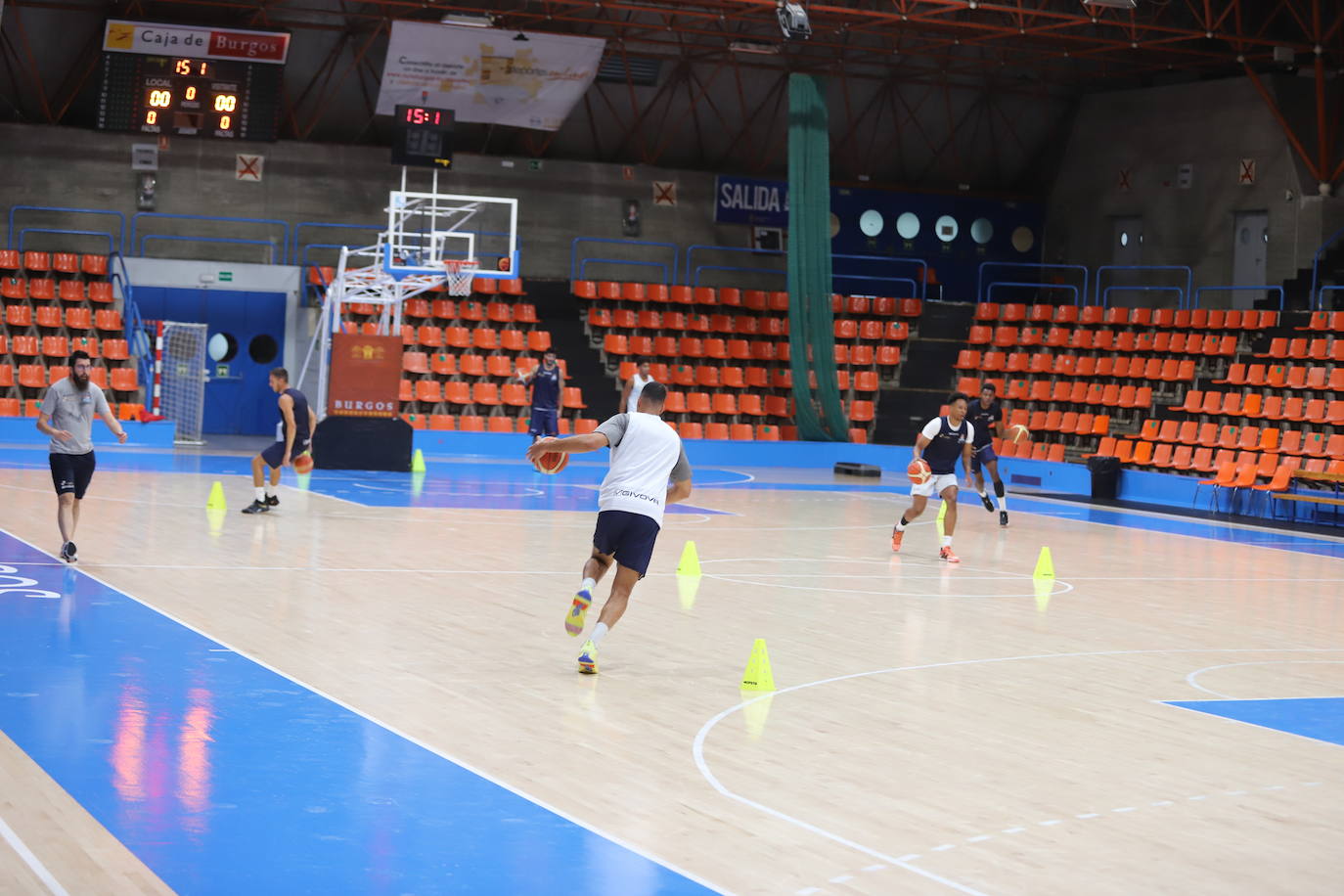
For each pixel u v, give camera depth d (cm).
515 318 2961
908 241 3491
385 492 1944
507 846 523
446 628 970
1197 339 2766
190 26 2838
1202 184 3133
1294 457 2338
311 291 2958
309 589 1101
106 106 2839
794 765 657
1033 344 3047
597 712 746
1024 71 3309
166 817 538
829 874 506
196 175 2969
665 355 3020
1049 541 1761
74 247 2898
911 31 2914
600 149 3278
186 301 2980
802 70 3250
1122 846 555
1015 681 884
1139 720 789
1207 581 1437
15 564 1134
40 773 585
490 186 3169
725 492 2239
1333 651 1051
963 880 505
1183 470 2484
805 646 973
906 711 783
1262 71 2977
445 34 2902
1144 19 2820
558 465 931
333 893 469
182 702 722
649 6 2689
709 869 506
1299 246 2917
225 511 1599
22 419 2425
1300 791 650
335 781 598
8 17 2766
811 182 2872
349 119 3091
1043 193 3572
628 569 854
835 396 2922
